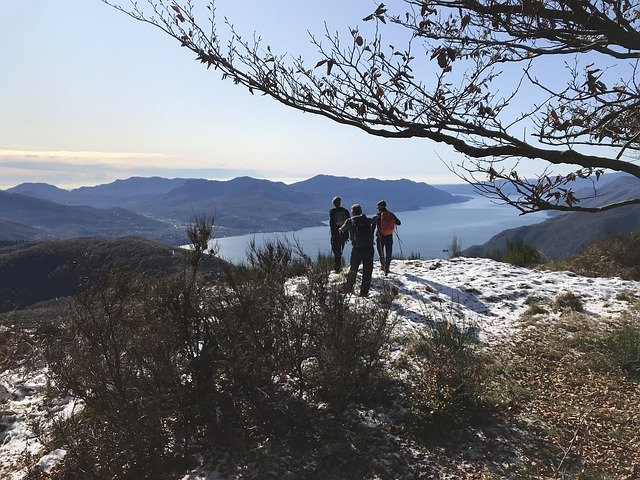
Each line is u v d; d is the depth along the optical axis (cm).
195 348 444
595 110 207
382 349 592
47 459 449
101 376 399
